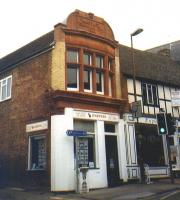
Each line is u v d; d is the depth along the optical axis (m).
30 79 19.08
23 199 14.11
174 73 25.80
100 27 19.59
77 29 18.09
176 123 23.48
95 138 17.86
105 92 18.95
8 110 20.66
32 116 18.31
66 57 17.64
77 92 17.09
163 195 13.69
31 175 17.62
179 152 22.86
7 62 22.25
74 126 17.17
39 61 18.62
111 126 19.19
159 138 21.91
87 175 16.23
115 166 18.64
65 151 16.12
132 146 19.86
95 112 17.98
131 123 20.22
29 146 18.19
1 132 20.97
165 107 23.27
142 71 22.53
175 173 22.09
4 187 18.73
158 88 23.28
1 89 21.88
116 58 20.30
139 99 21.48
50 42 18.08
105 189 16.56
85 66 18.25
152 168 20.66
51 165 16.17
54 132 16.36
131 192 14.70
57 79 17.02
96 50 18.83
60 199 13.72
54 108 16.69
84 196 14.37
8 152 19.91
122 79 20.70
